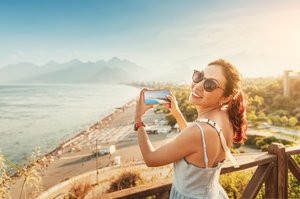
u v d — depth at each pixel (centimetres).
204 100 199
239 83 200
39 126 11269
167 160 179
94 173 3391
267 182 339
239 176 707
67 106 18612
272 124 7012
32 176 294
